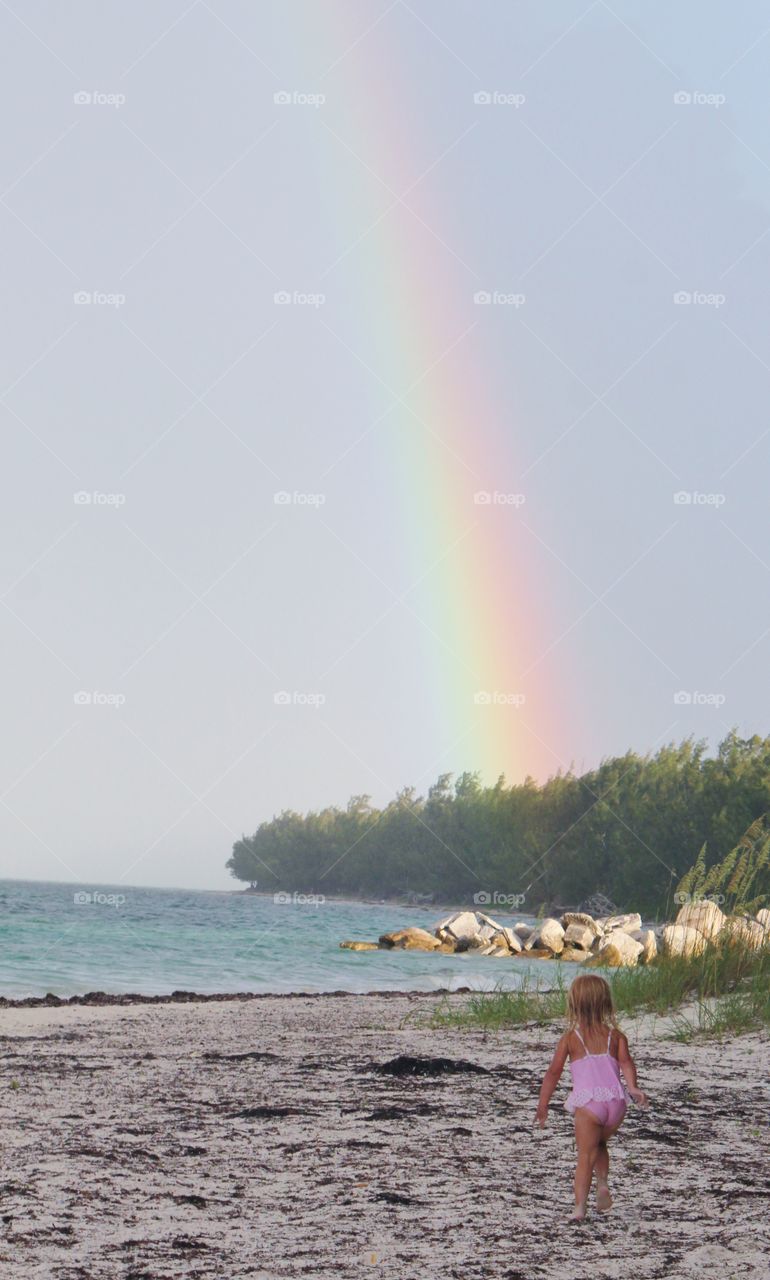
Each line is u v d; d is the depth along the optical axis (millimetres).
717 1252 5383
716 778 91812
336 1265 5180
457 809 131375
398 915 94688
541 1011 15133
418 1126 8141
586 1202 6078
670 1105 8742
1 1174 6711
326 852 151500
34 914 57188
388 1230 5723
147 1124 8180
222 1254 5324
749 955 14672
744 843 15570
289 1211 6047
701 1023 12664
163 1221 5844
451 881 128125
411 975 29516
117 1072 10531
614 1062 6234
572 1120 8422
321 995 21906
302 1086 9766
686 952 14992
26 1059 11383
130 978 27156
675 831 91625
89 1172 6781
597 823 98062
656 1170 6902
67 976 26922
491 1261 5246
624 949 29828
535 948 40312
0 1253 5285
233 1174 6785
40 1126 8070
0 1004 18844
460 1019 14992
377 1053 11844
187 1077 10258
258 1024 15055
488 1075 10344
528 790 111875
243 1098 9188
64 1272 5031
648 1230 5742
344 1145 7539
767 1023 12414
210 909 87500
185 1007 18016
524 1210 6086
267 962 32531
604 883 97250
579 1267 5172
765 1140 7688
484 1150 7445
